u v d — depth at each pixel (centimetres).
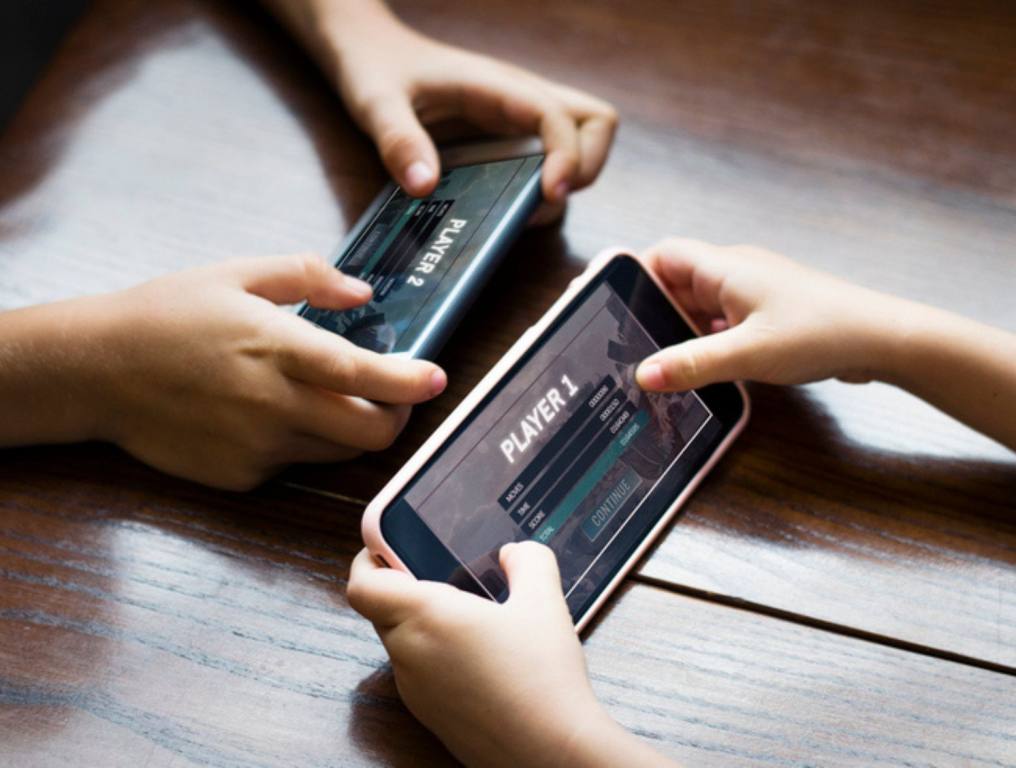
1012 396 60
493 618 51
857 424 67
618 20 89
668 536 63
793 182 80
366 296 64
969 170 80
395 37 80
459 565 56
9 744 55
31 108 84
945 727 56
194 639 59
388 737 56
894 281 74
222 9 90
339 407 59
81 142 82
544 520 59
